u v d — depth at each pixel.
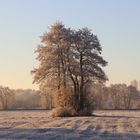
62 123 60.81
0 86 190.00
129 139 36.94
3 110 141.75
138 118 77.50
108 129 49.34
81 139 36.56
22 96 194.38
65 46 91.06
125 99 193.38
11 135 39.97
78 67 90.69
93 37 92.31
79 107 88.12
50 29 93.50
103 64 92.19
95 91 92.88
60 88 89.38
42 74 90.50
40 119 73.69
